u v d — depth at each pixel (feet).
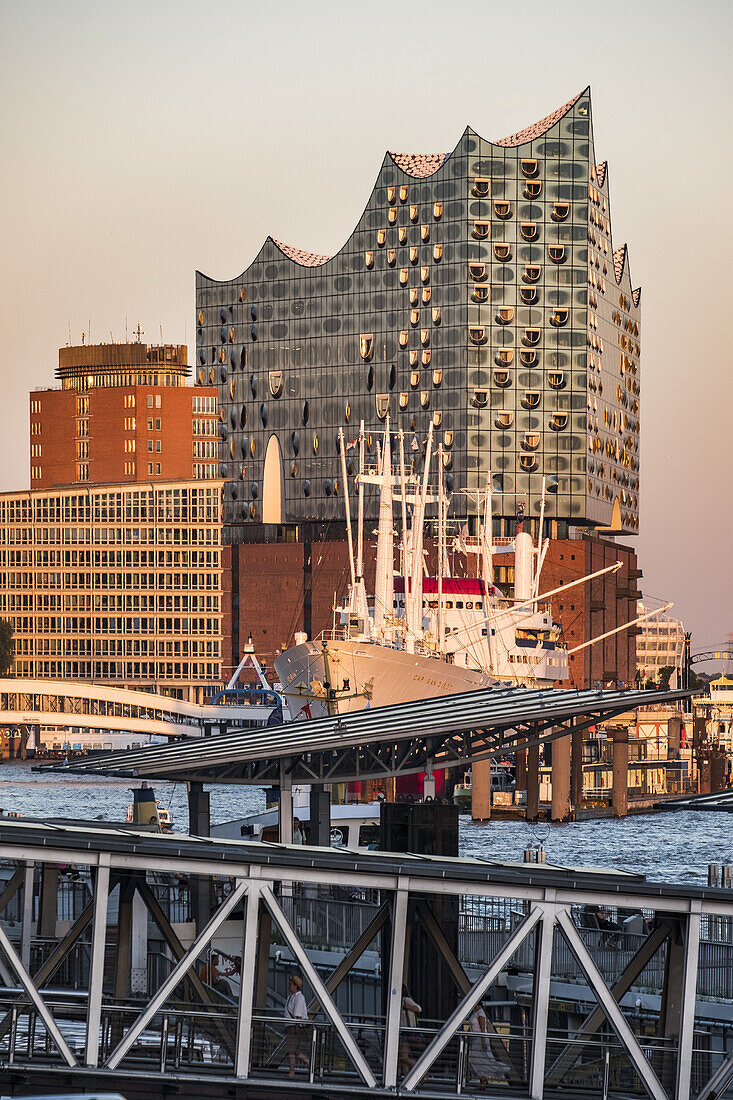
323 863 354.13
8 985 428.97
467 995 361.92
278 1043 383.04
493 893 356.59
